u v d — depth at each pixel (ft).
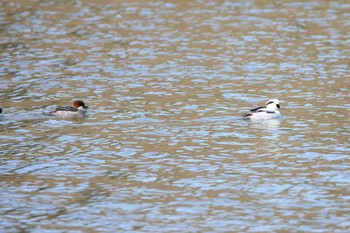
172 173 72.02
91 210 63.77
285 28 135.44
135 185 69.15
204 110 92.63
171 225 60.85
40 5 154.92
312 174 71.00
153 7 152.87
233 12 147.84
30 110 93.25
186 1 157.28
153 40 129.70
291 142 80.12
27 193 67.41
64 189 68.33
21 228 60.44
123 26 138.82
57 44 127.54
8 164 74.69
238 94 99.55
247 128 85.30
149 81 106.52
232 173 71.72
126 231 59.88
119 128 86.02
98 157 76.59
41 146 79.97
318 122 86.94
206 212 63.16
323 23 138.51
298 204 64.44
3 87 103.71
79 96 99.55
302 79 106.11
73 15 147.02
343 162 73.87
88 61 117.60
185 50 123.34
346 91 99.76
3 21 142.20
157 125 86.94
